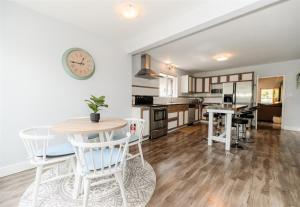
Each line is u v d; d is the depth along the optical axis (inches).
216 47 148.9
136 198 63.1
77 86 108.6
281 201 61.3
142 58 170.9
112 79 132.3
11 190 68.3
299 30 111.8
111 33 119.9
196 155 111.7
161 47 148.8
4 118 79.5
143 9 88.5
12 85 81.4
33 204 57.2
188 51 160.9
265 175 81.9
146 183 74.3
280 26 106.0
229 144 122.6
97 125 67.9
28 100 87.0
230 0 75.4
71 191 67.9
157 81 205.3
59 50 99.0
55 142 96.6
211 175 82.1
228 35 120.9
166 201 61.4
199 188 70.2
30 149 59.0
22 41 84.1
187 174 83.4
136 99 170.2
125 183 74.2
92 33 117.0
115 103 135.3
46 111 94.1
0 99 78.0
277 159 103.7
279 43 138.1
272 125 231.8
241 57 184.2
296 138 158.2
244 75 223.5
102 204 59.9
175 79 246.4
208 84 261.4
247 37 124.6
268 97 325.4
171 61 204.8
